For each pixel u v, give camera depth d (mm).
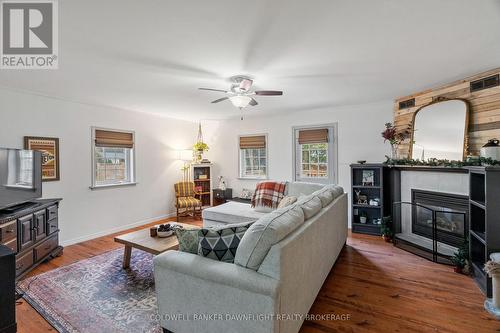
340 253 3455
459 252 2928
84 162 4199
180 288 1737
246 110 5094
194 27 1936
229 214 3939
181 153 5828
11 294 1758
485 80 2980
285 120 5512
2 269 1722
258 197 4211
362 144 4707
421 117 3787
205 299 1637
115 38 2096
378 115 4551
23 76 2945
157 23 1876
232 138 6246
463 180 3201
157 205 5453
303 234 1852
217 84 3287
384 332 1903
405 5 1684
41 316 2125
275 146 5648
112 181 4734
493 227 2406
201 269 1637
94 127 4344
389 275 2826
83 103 4195
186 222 5277
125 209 4824
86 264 3162
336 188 3459
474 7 1713
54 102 3830
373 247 3744
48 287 2594
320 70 2854
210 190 6207
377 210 4551
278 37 2096
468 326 1964
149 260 3271
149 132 5305
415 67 2809
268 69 2801
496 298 2127
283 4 1660
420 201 3785
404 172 4047
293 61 2586
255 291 1451
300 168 5402
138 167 5070
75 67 2693
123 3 1630
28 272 2877
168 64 2637
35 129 3619
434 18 1841
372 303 2283
